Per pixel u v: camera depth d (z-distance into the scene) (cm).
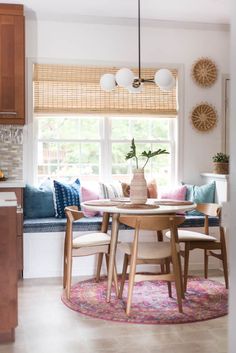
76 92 564
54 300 413
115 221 405
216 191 554
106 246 424
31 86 553
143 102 582
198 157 598
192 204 431
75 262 509
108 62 569
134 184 424
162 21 575
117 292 415
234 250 147
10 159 552
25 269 498
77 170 587
